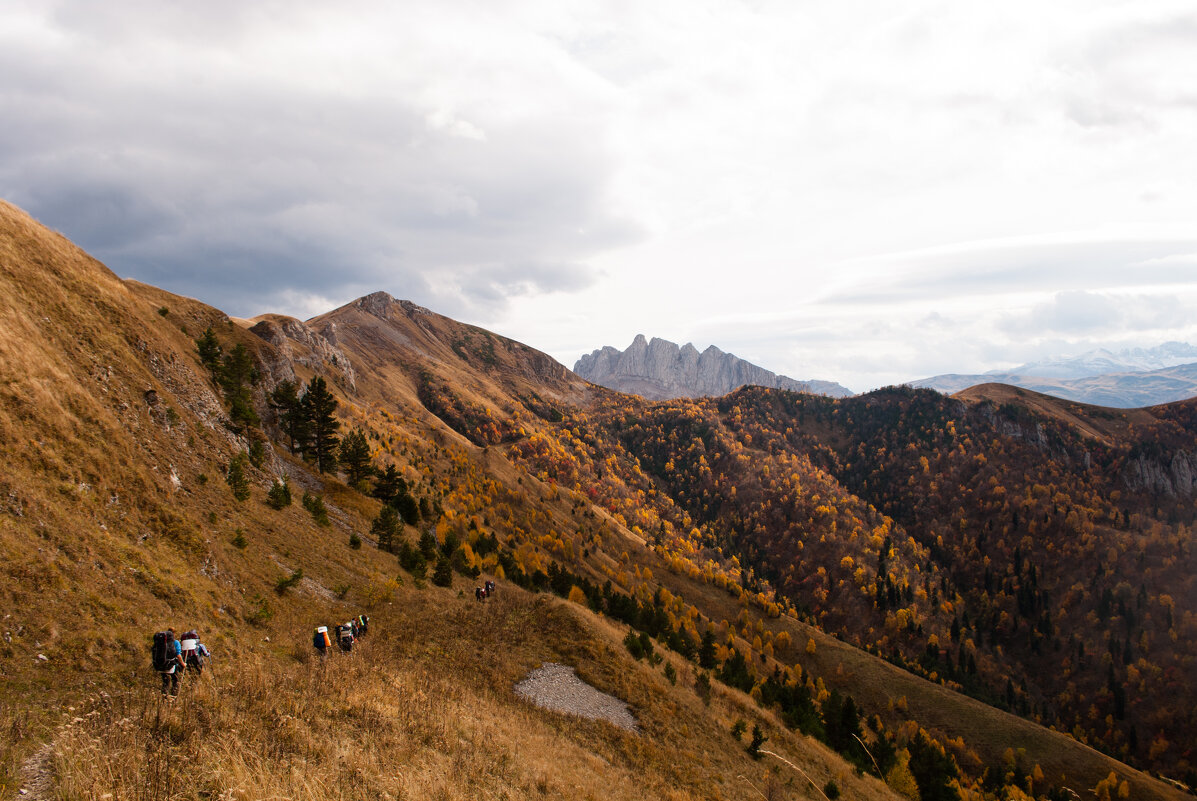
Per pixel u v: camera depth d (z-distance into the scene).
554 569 102.56
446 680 28.94
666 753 32.31
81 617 17.72
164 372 49.06
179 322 80.44
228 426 55.91
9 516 19.28
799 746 50.28
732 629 184.38
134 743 12.16
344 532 58.53
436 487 174.38
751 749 40.62
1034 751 135.00
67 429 26.98
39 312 36.72
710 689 52.00
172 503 31.61
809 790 38.47
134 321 49.75
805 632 197.12
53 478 23.62
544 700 33.56
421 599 46.78
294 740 14.88
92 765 10.88
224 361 77.38
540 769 21.39
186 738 13.18
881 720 154.50
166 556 25.81
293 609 30.94
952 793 66.00
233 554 32.91
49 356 33.12
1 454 22.12
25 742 11.83
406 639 34.88
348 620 33.78
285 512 49.66
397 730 18.61
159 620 20.50
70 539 20.58
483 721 24.25
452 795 15.21
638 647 52.00
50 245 46.62
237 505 41.91
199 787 11.31
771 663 157.00
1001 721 145.50
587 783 22.55
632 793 24.11
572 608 54.06
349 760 14.90
